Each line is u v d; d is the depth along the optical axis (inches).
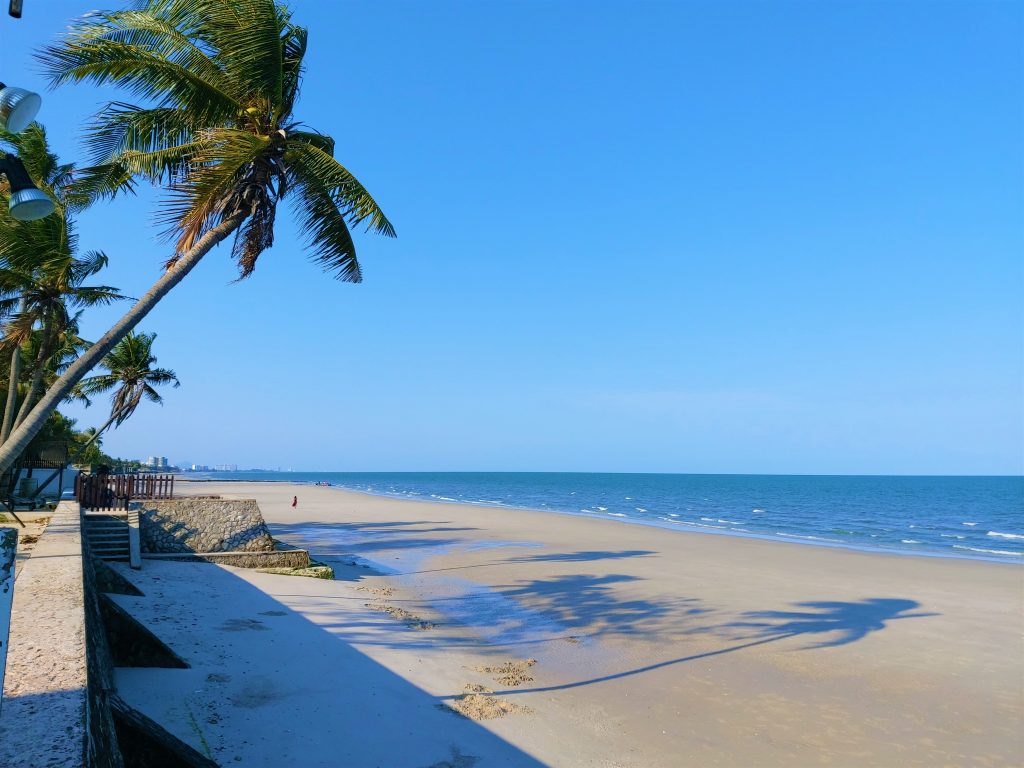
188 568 671.1
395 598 657.0
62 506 679.7
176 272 382.6
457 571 862.5
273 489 3983.8
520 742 317.1
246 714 315.3
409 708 346.9
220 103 408.8
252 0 382.3
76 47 362.0
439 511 2126.0
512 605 651.5
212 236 401.7
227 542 746.2
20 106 191.5
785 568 949.2
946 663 484.1
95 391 1352.1
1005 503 3420.3
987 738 348.5
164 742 182.7
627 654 485.4
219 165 385.7
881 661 484.7
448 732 321.4
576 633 544.4
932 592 770.2
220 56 399.9
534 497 3850.9
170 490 785.6
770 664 470.6
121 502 737.6
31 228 540.1
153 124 425.7
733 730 349.4
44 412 328.2
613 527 1642.5
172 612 486.6
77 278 729.0
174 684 339.9
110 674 237.3
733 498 3843.5
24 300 696.4
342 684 371.9
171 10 392.8
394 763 284.4
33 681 145.3
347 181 429.1
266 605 546.3
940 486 6515.8
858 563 1015.6
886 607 679.1
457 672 418.9
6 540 99.3
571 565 933.2
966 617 642.2
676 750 321.4
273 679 366.3
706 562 994.7
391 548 1098.1
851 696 408.8
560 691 397.1
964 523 2118.6
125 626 352.2
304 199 451.5
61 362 1194.6
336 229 461.1
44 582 263.4
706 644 519.8
